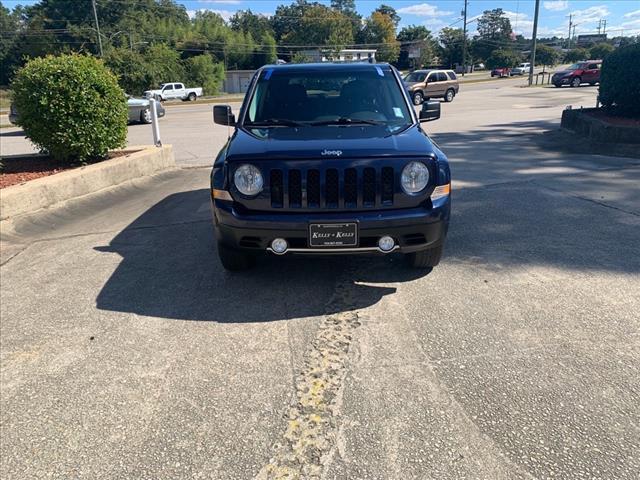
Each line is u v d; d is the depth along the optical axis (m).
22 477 2.38
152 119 10.09
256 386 2.99
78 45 80.06
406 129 4.45
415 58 87.06
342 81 5.11
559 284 4.21
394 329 3.60
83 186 7.51
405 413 2.72
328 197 3.79
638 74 11.50
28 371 3.23
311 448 2.49
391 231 3.80
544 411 2.70
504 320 3.66
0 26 97.56
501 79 61.72
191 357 3.32
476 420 2.65
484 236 5.43
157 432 2.64
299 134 4.30
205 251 5.27
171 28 90.69
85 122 8.31
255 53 94.75
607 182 7.68
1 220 6.12
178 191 8.18
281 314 3.87
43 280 4.65
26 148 14.03
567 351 3.25
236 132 4.59
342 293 4.20
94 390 3.01
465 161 9.83
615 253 4.83
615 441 2.48
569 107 13.76
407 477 2.30
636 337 3.39
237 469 2.38
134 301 4.16
